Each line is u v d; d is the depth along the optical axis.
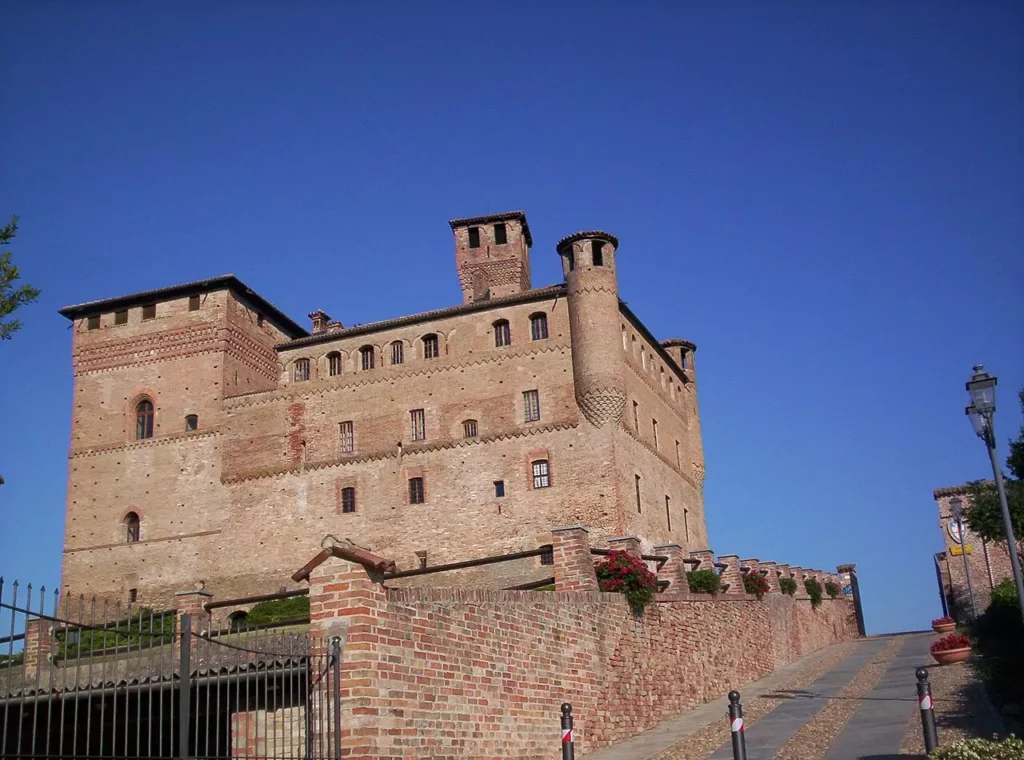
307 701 16.61
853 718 25.86
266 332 69.50
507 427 58.72
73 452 65.88
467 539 57.59
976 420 22.23
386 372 61.78
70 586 63.31
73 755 14.14
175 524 62.81
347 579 17.64
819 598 59.09
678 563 36.22
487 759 20.27
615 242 59.66
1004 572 59.97
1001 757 15.38
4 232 16.17
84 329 68.06
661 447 66.00
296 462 61.78
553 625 24.80
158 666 19.67
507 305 60.72
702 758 22.55
